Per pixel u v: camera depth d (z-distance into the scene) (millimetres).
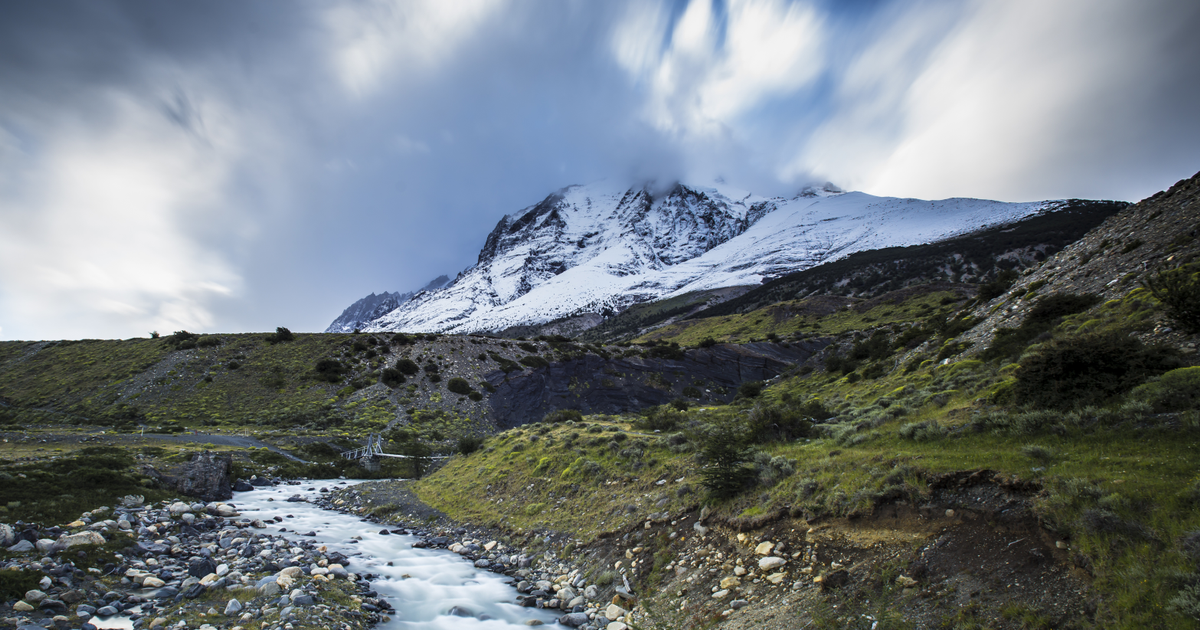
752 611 10023
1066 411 13188
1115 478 9023
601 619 11594
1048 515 8711
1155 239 25375
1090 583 7348
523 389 78750
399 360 78750
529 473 24500
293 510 24719
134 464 23641
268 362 74875
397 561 16516
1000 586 8070
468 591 13812
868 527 10734
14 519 14016
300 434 53094
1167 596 6500
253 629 9547
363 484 33500
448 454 47688
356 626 10648
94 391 64438
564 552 16219
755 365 97812
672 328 155625
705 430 21688
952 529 9695
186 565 13336
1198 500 7738
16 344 85875
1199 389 11039
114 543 13492
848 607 8961
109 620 9594
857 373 45875
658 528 15141
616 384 85188
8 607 9305
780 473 14289
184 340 79750
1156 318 17172
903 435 15570
